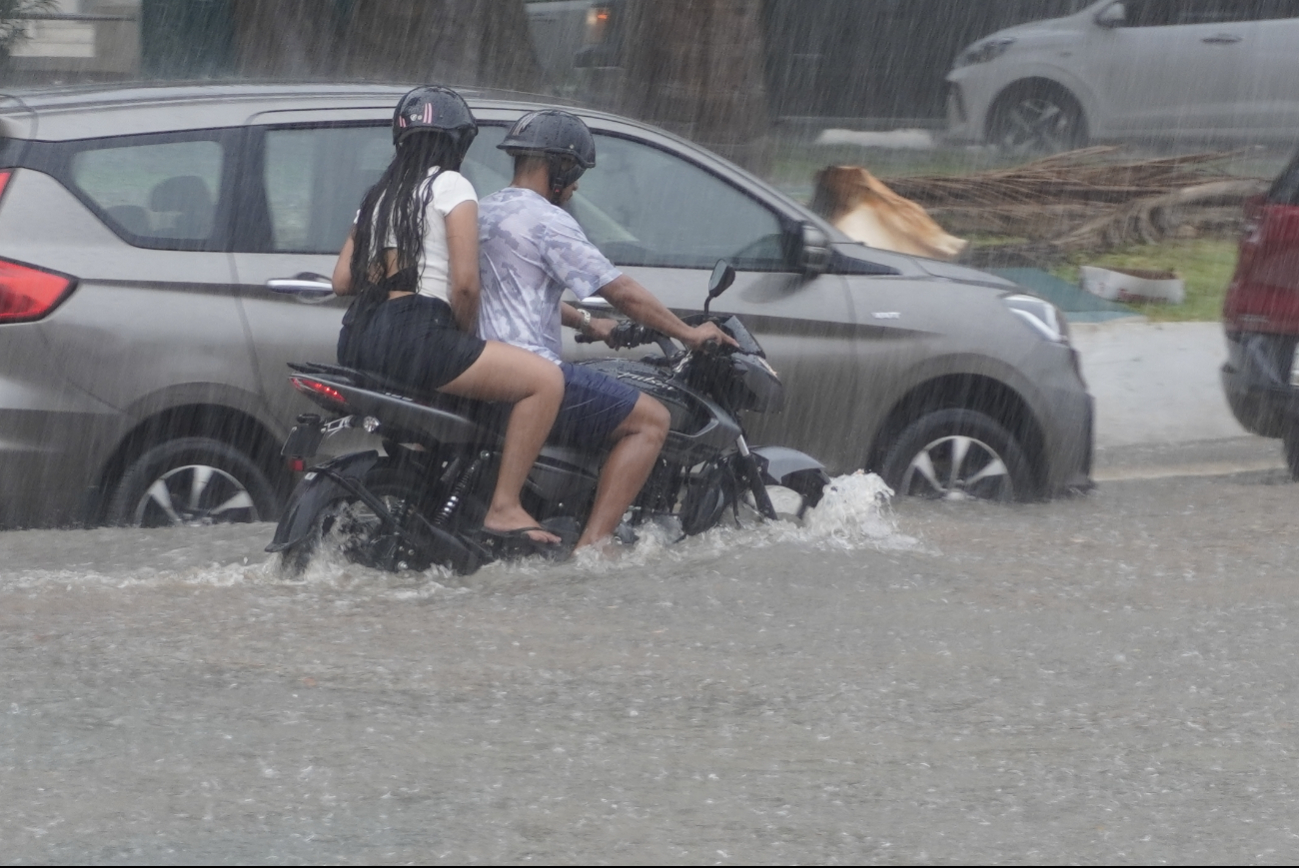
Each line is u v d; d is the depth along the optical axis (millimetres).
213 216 21156
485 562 18828
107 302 20266
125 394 20344
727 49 42969
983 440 24844
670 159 23797
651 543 19578
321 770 13656
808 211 24641
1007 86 60188
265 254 21328
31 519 20266
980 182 48125
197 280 20781
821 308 23906
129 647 16438
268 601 17906
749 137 43625
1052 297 42406
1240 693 16016
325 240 21734
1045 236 46812
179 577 18688
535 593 18344
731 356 19766
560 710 15133
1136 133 59375
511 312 18828
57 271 20078
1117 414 34188
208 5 65000
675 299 23078
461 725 14711
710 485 19984
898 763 14117
